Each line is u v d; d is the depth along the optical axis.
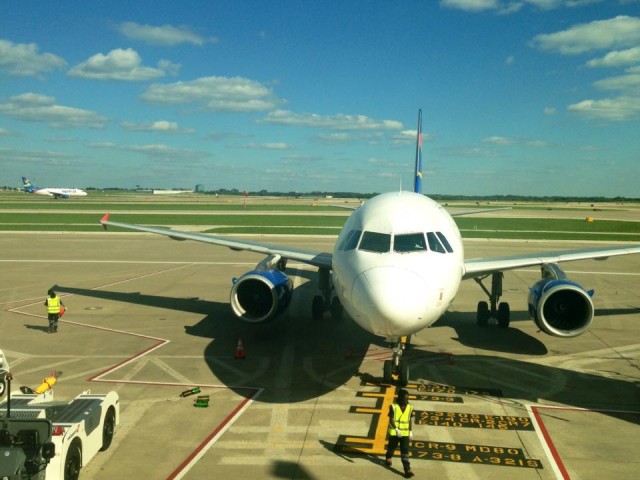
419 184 28.53
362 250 12.26
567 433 10.61
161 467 9.13
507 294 25.48
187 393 12.38
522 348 16.58
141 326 18.94
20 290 25.33
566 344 17.00
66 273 30.27
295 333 18.16
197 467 9.13
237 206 132.00
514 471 9.11
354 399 12.28
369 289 10.91
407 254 11.92
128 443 10.02
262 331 18.38
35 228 58.00
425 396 12.52
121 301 23.03
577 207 183.50
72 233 52.09
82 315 20.52
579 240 50.75
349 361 15.16
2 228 57.72
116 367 14.49
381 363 14.98
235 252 40.38
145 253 39.19
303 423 10.95
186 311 21.30
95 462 9.30
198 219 76.00
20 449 7.60
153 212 94.44
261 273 16.52
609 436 10.48
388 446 9.18
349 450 9.80
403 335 11.34
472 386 13.23
